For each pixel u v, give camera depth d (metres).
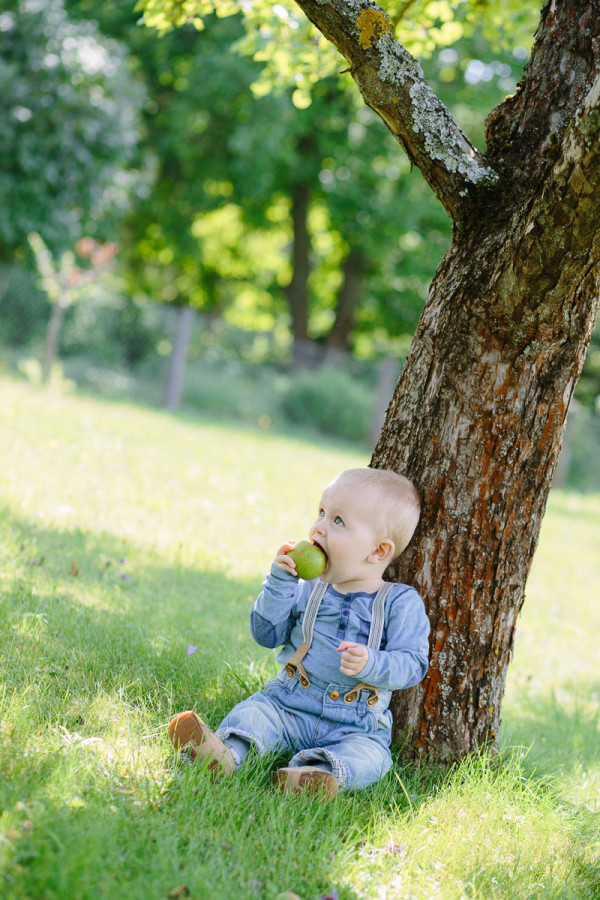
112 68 15.26
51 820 2.07
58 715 2.75
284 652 3.04
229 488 8.70
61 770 2.32
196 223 24.27
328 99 19.34
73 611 3.86
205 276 26.23
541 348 2.94
